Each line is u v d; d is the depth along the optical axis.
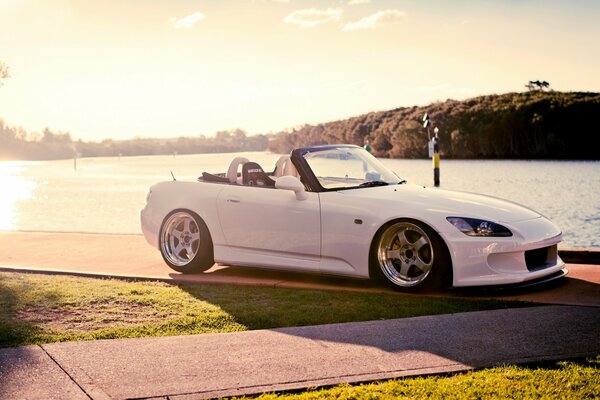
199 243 6.89
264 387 3.53
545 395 3.30
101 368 3.85
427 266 5.74
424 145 103.12
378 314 5.14
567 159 85.88
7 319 5.14
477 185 36.09
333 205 6.14
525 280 5.57
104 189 43.34
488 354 3.99
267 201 6.51
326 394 3.41
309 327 4.66
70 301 5.70
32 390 3.52
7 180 64.06
